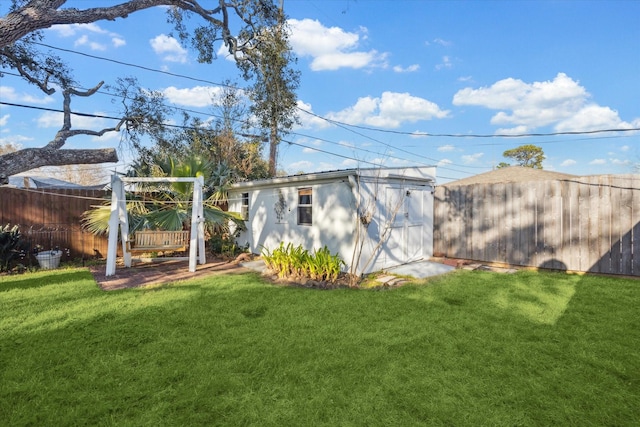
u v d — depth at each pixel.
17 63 8.14
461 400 2.62
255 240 10.53
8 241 7.67
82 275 7.26
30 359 3.29
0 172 3.61
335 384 2.85
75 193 9.34
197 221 7.98
